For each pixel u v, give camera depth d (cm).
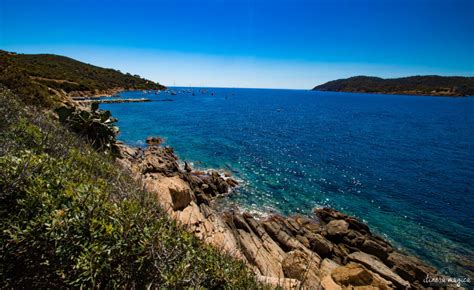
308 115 7388
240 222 1196
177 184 1221
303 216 1484
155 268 278
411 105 12012
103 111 1323
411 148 3422
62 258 245
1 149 366
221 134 3928
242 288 340
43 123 717
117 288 254
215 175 1888
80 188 329
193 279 285
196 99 12188
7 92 870
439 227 1438
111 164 708
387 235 1352
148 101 8788
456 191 1947
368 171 2394
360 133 4559
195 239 389
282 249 1126
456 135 4506
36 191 286
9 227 246
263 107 9644
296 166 2478
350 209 1628
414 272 1023
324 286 877
